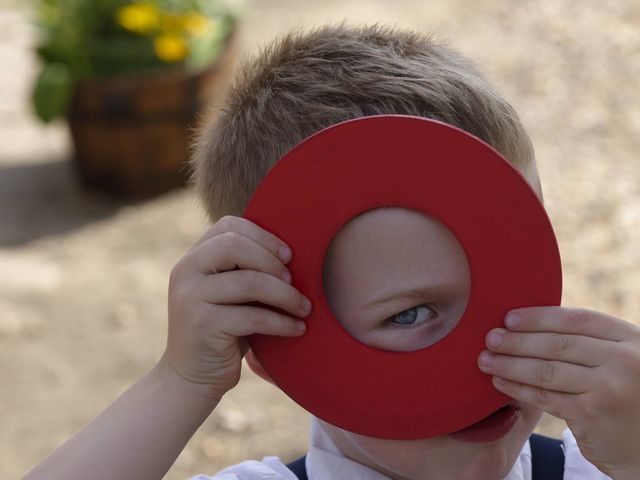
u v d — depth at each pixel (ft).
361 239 4.64
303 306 4.64
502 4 29.27
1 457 13.84
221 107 5.88
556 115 22.47
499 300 4.54
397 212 4.61
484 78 5.54
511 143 5.30
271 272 4.64
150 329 16.58
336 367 4.71
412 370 4.65
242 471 5.96
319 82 5.32
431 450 5.02
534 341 4.52
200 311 4.76
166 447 5.02
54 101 20.15
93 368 15.69
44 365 15.81
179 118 20.34
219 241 4.70
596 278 16.65
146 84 19.93
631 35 26.22
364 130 4.50
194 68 20.22
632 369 4.49
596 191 19.36
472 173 4.46
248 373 15.38
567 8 28.40
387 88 5.18
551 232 4.47
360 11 30.17
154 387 5.07
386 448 5.09
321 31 5.88
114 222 20.13
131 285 17.85
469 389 4.65
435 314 4.77
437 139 4.46
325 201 4.59
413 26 28.55
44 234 19.77
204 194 5.81
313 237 4.62
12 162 22.90
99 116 20.17
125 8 20.02
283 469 5.99
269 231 4.67
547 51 25.82
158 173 20.89
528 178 5.45
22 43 29.30
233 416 14.30
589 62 24.98
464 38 27.32
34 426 14.44
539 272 4.51
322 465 5.71
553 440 6.29
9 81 27.04
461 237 4.51
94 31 20.20
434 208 4.51
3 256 18.84
